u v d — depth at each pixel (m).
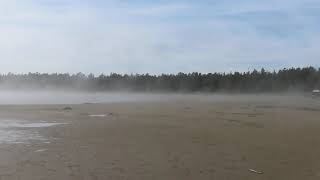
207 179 14.89
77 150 20.16
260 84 146.25
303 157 18.73
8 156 18.56
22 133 26.42
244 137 24.88
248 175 15.48
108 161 17.59
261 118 38.69
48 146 21.30
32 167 16.34
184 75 162.75
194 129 28.89
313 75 142.75
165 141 23.11
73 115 41.41
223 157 18.61
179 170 16.12
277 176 15.37
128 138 24.25
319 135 25.98
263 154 19.41
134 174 15.46
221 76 155.62
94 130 28.09
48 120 35.78
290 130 28.66
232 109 53.53
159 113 44.59
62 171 15.77
